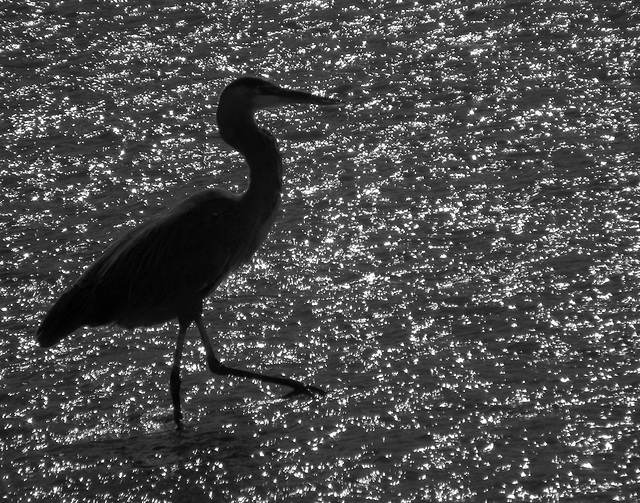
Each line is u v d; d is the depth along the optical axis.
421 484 9.83
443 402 11.08
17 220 16.11
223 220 11.53
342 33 22.59
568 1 22.92
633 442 10.17
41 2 25.38
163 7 24.69
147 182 17.11
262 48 22.19
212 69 21.39
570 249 13.98
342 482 9.97
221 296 13.59
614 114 17.95
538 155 16.80
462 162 16.86
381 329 12.58
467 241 14.45
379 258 14.20
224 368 11.46
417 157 17.17
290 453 10.50
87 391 11.90
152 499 10.02
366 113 18.94
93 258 14.84
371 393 11.37
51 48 22.92
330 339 12.47
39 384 12.07
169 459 10.59
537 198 15.43
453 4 23.50
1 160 18.19
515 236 14.45
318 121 18.80
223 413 11.33
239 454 10.55
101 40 23.17
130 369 12.28
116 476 10.38
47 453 10.84
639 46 20.48
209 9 24.38
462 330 12.41
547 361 11.65
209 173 17.25
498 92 19.25
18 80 21.50
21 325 13.28
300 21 23.38
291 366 12.02
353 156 17.42
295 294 13.51
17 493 10.23
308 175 16.86
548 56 20.50
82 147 18.52
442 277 13.60
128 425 11.27
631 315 12.36
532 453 10.14
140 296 11.29
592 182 15.73
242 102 11.79
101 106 20.11
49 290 14.07
